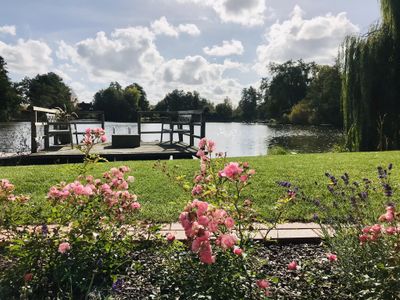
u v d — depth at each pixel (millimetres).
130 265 2992
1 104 56000
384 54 16547
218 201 2764
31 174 6719
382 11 17047
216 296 2221
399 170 7164
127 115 66875
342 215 3455
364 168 7457
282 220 3494
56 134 12555
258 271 2594
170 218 4246
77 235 2803
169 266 2590
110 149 12242
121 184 3010
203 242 2008
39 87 68312
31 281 2533
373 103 16734
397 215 2551
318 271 2715
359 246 2650
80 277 2621
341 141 20234
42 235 2729
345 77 17344
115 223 2996
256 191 5473
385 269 2285
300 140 25094
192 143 13094
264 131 35562
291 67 69250
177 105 79250
